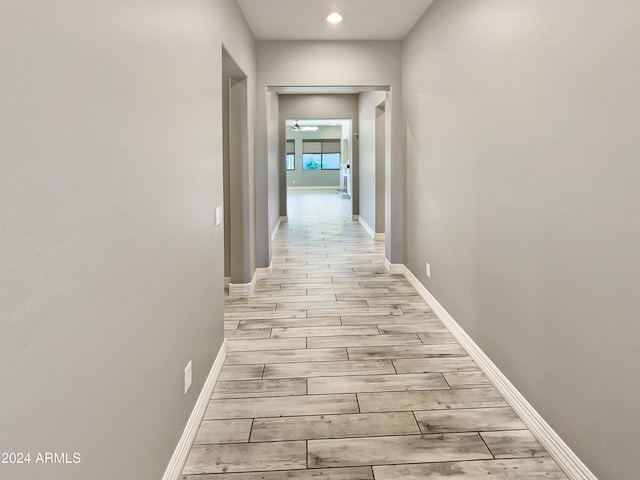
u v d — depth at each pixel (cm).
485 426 220
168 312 175
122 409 131
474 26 278
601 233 159
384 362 294
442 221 361
